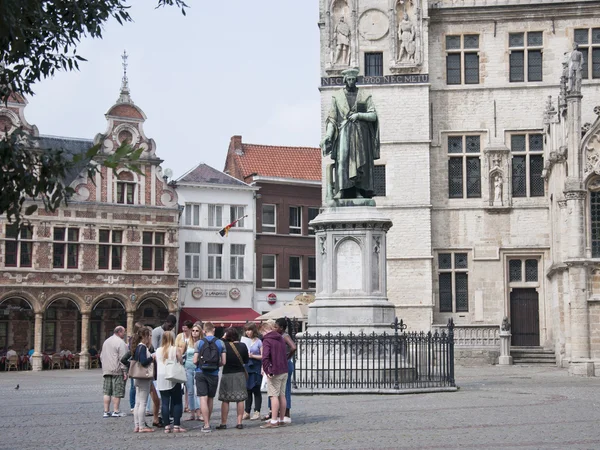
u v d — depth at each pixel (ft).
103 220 202.28
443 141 171.83
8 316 194.59
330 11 170.19
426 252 167.12
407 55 169.27
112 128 207.82
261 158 239.30
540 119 170.60
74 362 195.11
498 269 168.86
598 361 125.80
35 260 193.77
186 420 68.64
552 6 170.19
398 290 167.02
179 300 216.13
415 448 49.34
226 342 60.64
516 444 50.62
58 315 200.13
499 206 169.17
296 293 232.94
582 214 129.80
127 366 64.54
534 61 172.24
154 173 209.97
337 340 83.51
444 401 76.79
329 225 85.87
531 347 165.78
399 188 168.45
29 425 65.36
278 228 231.71
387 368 85.05
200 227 221.25
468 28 172.76
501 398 80.28
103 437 57.67
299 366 84.99
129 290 204.03
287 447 50.62
